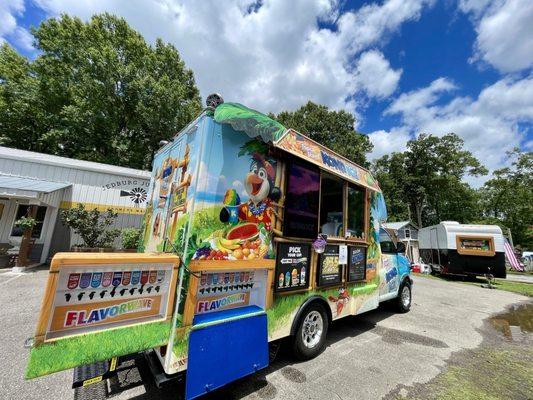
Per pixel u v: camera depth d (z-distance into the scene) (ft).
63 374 9.66
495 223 103.40
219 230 8.13
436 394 9.50
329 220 14.66
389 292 18.38
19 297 17.74
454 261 41.83
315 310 11.62
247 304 9.35
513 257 51.93
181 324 7.20
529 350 14.21
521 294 33.71
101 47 57.21
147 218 13.04
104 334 6.08
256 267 9.00
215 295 8.50
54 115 58.85
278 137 9.75
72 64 58.13
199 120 8.63
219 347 7.75
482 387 10.13
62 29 57.00
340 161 13.29
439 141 98.32
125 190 35.06
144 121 59.57
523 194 98.53
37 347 5.28
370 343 13.97
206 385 7.22
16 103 56.39
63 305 5.66
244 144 9.02
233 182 8.61
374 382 10.06
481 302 27.12
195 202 7.67
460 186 99.40
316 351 11.62
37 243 30.53
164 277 7.16
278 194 9.95
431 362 12.14
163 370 7.30
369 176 15.88
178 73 67.97
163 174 11.43
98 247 29.35
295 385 9.54
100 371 6.88
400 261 20.53
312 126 79.66
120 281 6.44
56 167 31.96
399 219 111.34
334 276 12.50
